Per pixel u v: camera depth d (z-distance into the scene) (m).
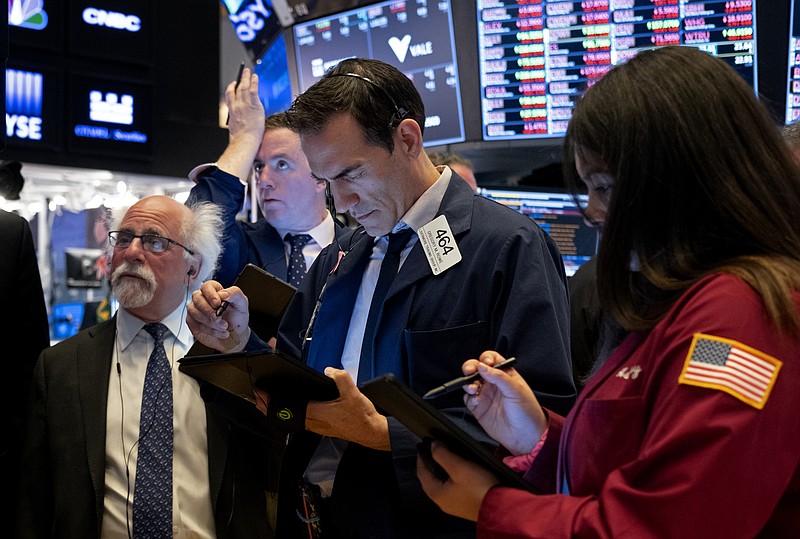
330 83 1.84
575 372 2.56
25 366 2.58
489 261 1.83
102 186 4.91
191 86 4.93
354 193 1.87
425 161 1.95
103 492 2.14
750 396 0.95
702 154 1.08
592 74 3.10
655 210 1.10
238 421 2.02
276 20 3.64
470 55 3.23
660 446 0.97
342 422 1.64
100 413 2.21
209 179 2.95
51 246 5.03
